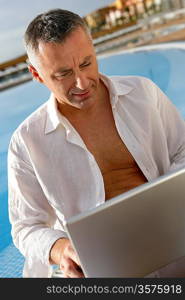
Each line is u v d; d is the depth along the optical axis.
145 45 10.38
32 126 1.68
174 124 1.83
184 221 1.10
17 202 1.75
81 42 1.36
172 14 12.77
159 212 1.05
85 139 1.67
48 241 1.52
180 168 1.04
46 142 1.67
